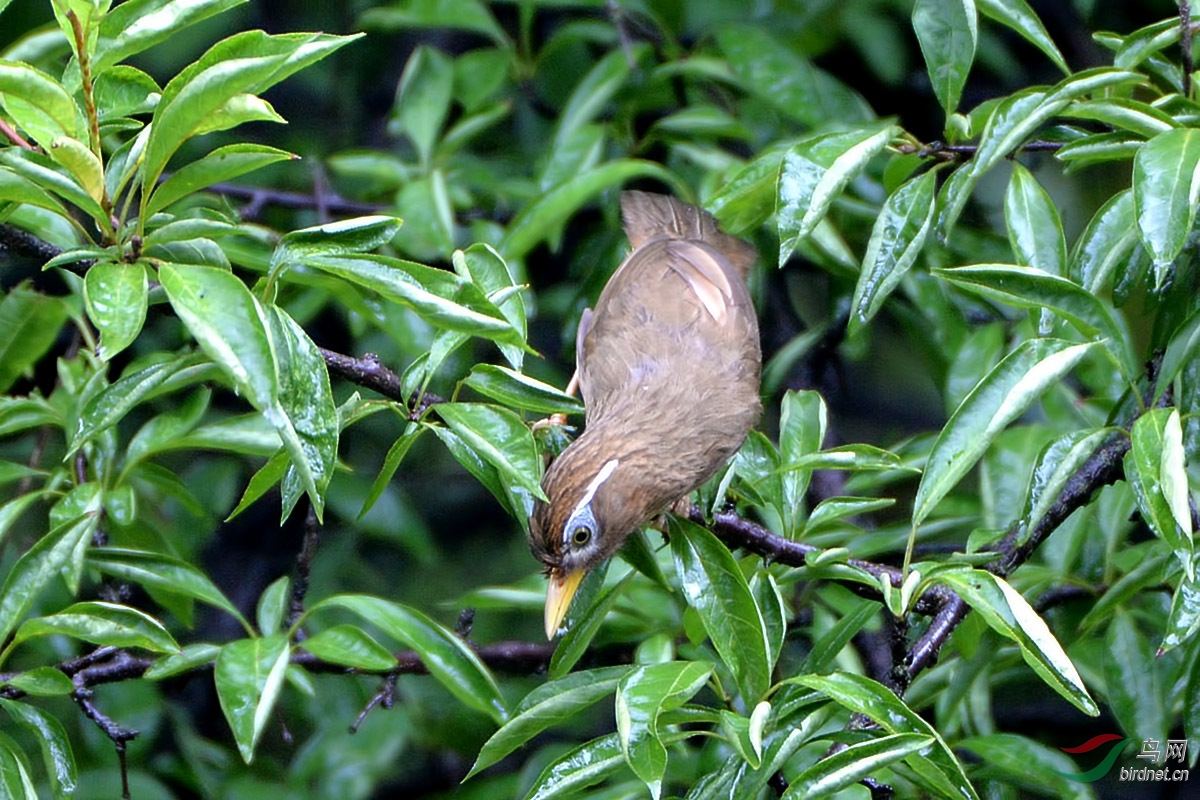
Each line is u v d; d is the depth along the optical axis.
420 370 7.79
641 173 11.32
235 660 7.98
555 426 10.25
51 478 10.02
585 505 9.65
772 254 13.41
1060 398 11.21
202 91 6.29
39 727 7.97
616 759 7.14
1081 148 8.56
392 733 12.60
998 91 15.87
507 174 14.16
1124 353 7.91
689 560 7.88
